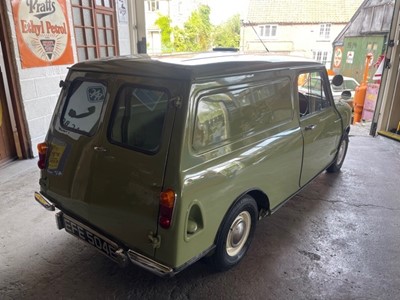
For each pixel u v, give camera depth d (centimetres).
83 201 206
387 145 547
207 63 194
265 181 240
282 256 256
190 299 212
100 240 204
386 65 566
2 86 424
